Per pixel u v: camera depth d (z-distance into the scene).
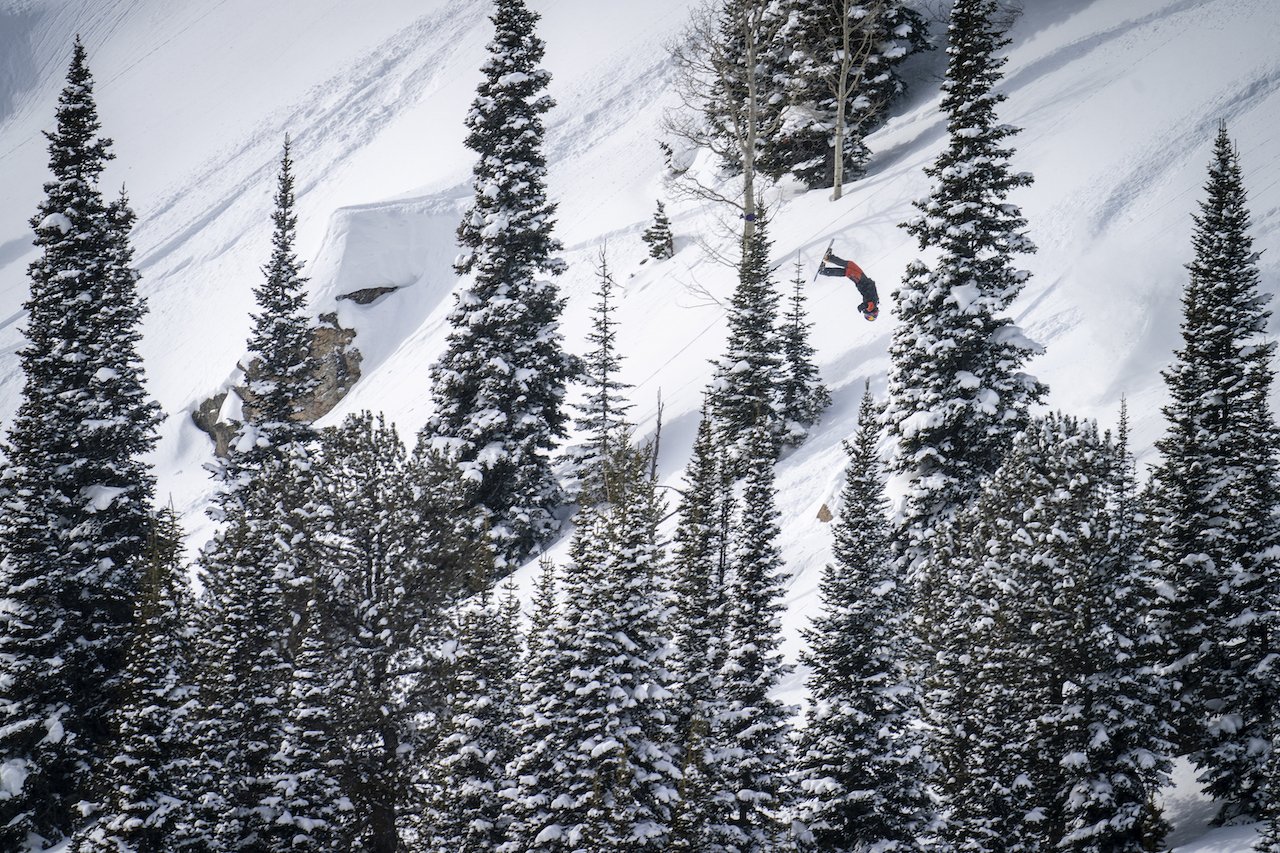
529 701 86.88
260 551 93.44
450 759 95.19
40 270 152.75
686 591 99.00
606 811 80.94
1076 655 92.12
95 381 146.38
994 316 141.88
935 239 144.50
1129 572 94.44
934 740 99.69
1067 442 99.44
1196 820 101.25
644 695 82.25
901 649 95.25
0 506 137.38
